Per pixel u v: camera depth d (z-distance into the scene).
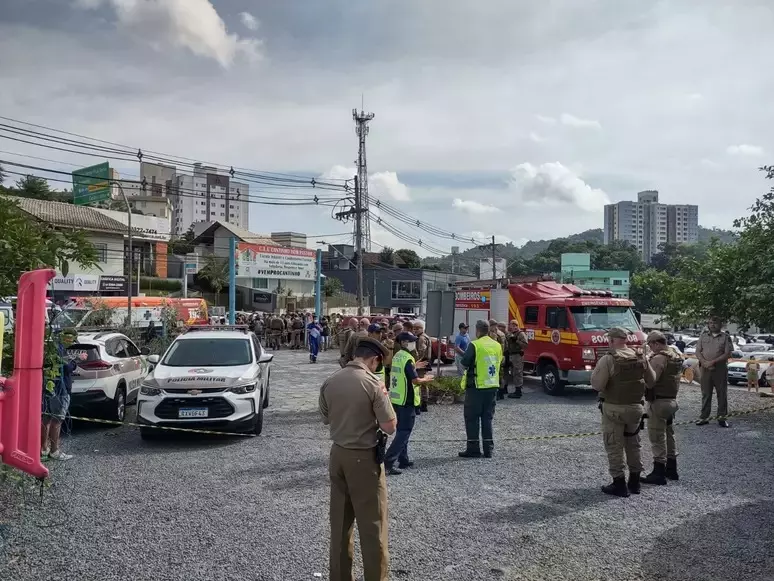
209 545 5.08
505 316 17.06
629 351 6.56
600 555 4.95
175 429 8.65
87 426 10.38
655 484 7.00
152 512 5.92
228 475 7.28
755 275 11.38
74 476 7.22
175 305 26.08
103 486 6.80
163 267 45.72
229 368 9.73
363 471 4.19
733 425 10.66
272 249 32.19
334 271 69.38
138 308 24.06
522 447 8.94
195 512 5.92
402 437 7.47
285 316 30.44
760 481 7.14
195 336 10.88
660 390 7.00
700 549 5.08
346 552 4.25
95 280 36.12
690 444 9.14
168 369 9.67
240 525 5.56
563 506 6.19
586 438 9.59
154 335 21.22
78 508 6.02
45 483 6.52
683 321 13.20
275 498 6.37
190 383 9.02
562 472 7.52
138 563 4.71
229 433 9.26
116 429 10.21
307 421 11.01
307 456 8.25
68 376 8.03
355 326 13.66
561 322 14.55
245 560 4.78
